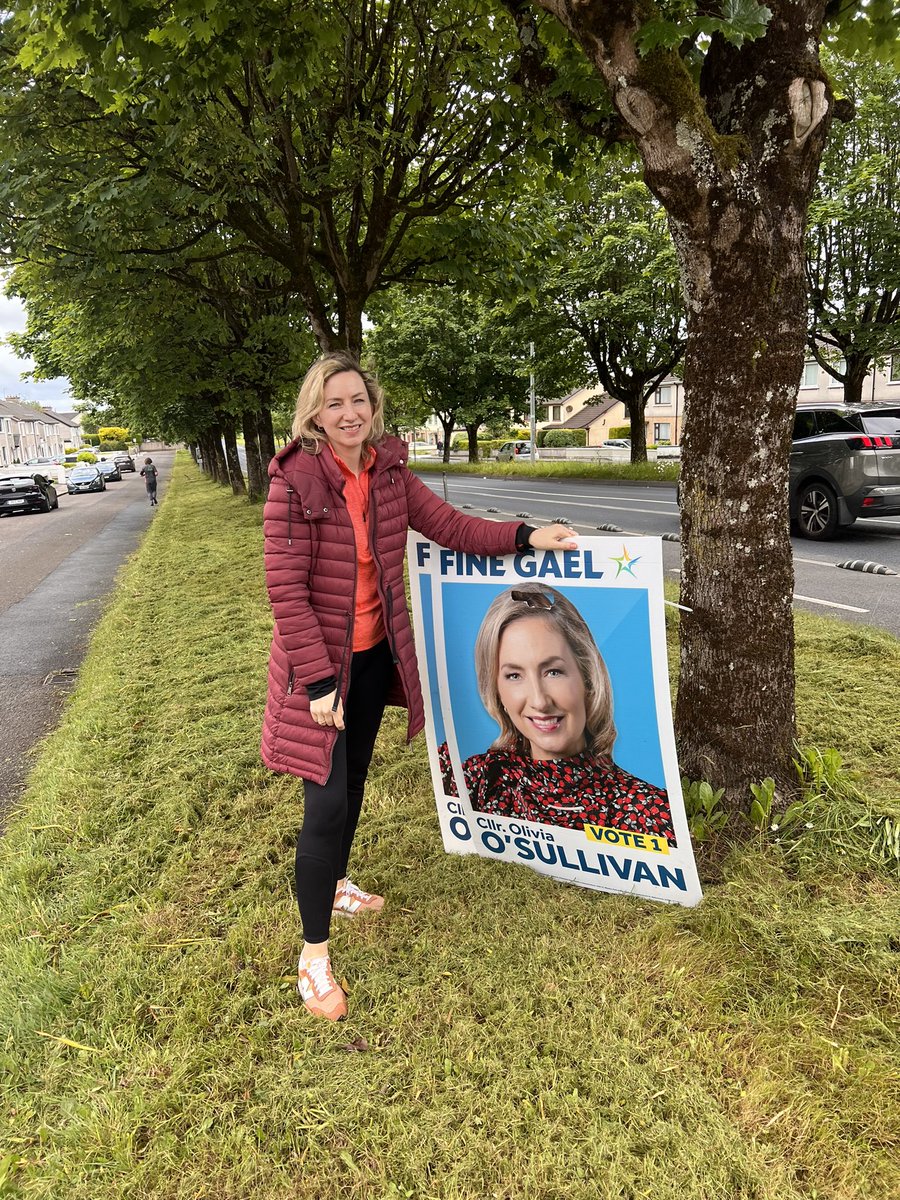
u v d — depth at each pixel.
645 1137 1.71
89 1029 2.14
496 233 6.83
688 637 2.77
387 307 10.31
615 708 2.42
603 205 18.92
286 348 12.02
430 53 5.38
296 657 2.11
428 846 2.97
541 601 2.48
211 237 7.47
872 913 2.30
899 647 4.71
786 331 2.44
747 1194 1.60
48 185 5.70
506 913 2.52
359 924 2.54
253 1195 1.67
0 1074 2.04
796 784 2.76
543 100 3.34
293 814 3.28
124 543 15.37
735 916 2.33
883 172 15.38
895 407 9.63
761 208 2.31
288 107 5.42
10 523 22.67
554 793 2.61
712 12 2.15
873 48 3.38
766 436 2.51
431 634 2.72
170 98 4.34
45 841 3.21
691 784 2.76
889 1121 1.72
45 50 3.44
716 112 2.43
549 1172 1.66
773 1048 1.92
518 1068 1.91
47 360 18.45
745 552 2.58
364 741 2.45
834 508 9.38
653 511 13.97
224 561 10.27
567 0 2.20
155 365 11.28
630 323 20.42
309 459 2.13
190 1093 1.91
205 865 2.96
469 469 33.53
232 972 2.35
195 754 3.97
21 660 6.66
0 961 2.48
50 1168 1.76
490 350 31.53
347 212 8.19
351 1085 1.91
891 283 15.79
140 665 5.74
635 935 2.35
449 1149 1.72
